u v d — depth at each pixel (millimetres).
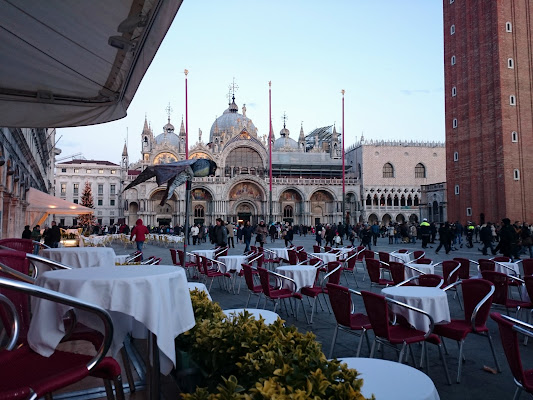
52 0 4145
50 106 6770
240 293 14016
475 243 42344
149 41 4535
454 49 54938
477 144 51062
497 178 47719
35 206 29297
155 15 4035
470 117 51719
